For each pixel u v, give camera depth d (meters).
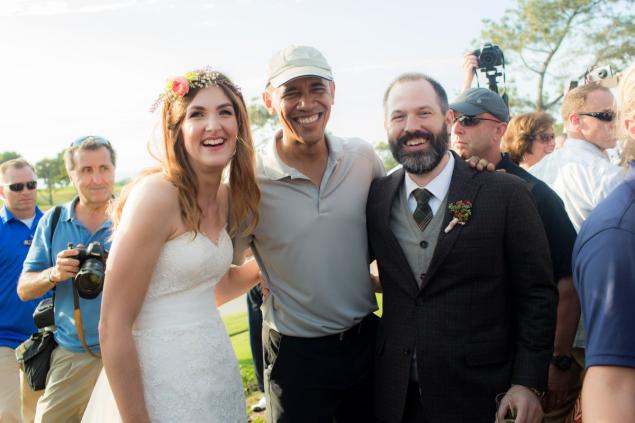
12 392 4.54
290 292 3.27
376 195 3.06
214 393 2.75
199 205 2.80
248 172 2.99
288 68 3.09
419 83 2.85
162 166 2.76
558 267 3.17
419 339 2.78
